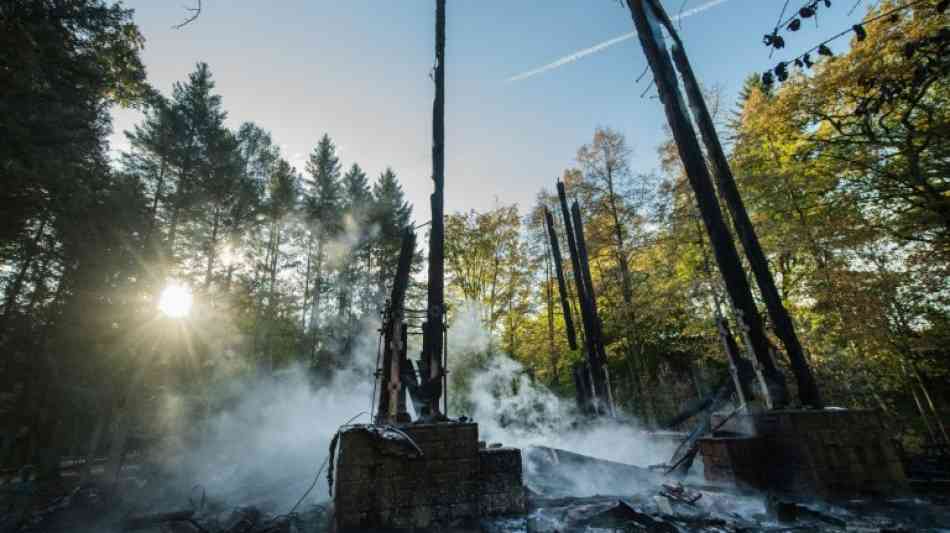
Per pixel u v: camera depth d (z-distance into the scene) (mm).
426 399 6688
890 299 13539
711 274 17078
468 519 5305
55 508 6875
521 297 27984
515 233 28531
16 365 13000
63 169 11727
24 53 10391
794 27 3072
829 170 14188
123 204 16391
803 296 15383
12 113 10211
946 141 11406
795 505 4922
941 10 3033
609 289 21844
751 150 16578
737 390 7434
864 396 16047
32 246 14547
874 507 5121
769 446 6301
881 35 11352
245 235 28812
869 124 12586
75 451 13539
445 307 7453
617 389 21703
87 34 12641
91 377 14352
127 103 14359
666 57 8688
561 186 16328
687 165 8133
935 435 14727
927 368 14469
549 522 5105
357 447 5359
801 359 6855
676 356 24078
